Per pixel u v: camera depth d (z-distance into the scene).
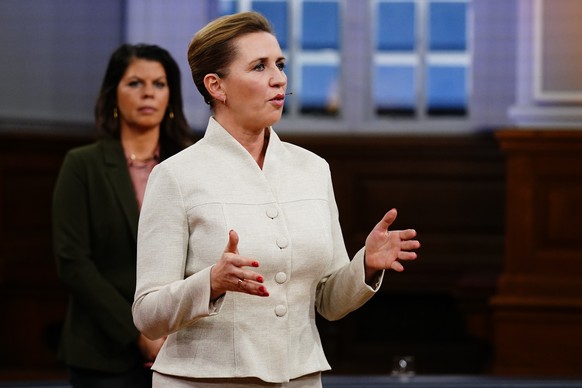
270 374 6.34
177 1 20.17
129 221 9.76
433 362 19.75
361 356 19.92
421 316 20.16
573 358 16.75
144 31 20.19
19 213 19.41
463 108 21.30
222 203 6.48
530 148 17.00
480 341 19.34
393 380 15.29
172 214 6.49
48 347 18.88
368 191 20.36
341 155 20.41
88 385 9.82
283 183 6.70
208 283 6.00
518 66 19.11
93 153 9.96
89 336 9.76
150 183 6.65
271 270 6.42
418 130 21.19
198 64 6.75
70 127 20.38
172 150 10.37
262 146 6.91
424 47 21.39
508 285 17.08
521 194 17.09
